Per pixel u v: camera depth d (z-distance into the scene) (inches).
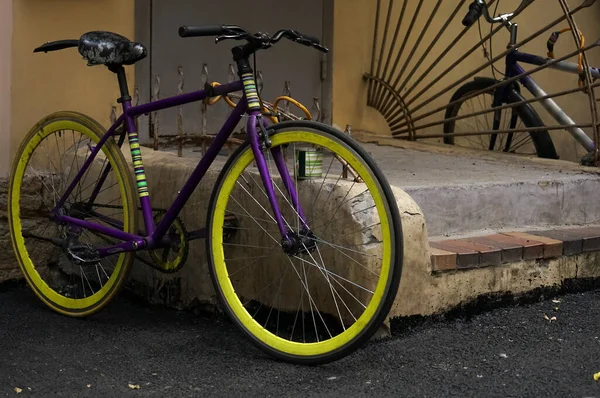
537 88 249.3
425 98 272.8
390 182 178.7
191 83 229.1
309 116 151.0
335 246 140.4
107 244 182.4
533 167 213.9
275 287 157.4
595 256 179.6
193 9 227.1
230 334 157.3
